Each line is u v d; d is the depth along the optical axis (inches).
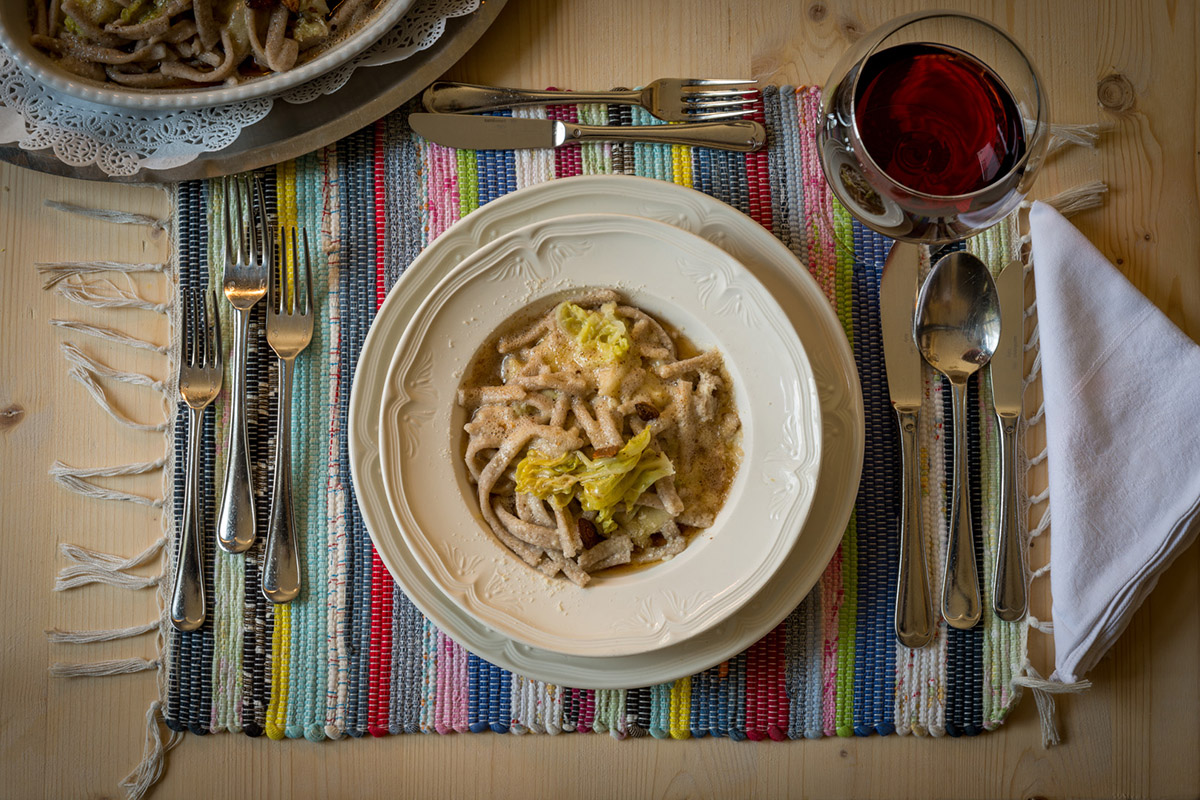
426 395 23.1
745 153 25.2
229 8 23.5
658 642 22.5
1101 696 25.1
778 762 25.0
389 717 24.7
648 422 23.4
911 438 24.5
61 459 25.0
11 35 22.7
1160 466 24.1
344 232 25.0
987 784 24.9
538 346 23.7
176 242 25.0
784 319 22.8
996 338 24.6
